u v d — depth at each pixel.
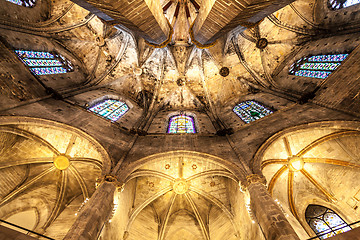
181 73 20.61
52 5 18.03
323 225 10.92
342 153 11.03
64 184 13.13
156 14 8.85
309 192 12.37
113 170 10.05
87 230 6.66
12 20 14.07
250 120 15.03
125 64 20.20
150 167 12.20
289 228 6.41
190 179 12.65
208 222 14.05
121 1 6.73
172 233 13.64
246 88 19.75
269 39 18.86
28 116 10.27
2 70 10.69
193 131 15.78
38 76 13.45
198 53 20.61
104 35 18.98
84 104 14.67
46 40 16.70
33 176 12.76
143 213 13.88
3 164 11.44
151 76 20.53
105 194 8.45
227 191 13.45
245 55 19.75
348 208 10.77
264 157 11.30
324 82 12.20
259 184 8.82
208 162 11.81
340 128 9.30
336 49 13.37
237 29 18.30
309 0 17.00
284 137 11.22
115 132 13.16
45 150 12.27
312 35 16.72
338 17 15.07
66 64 17.45
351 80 10.23
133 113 17.83
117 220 10.41
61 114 11.99
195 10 20.45
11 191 11.57
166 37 11.55
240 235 11.23
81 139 11.66
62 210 12.65
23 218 11.58
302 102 12.46
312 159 11.66
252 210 8.31
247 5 6.65
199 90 20.48
